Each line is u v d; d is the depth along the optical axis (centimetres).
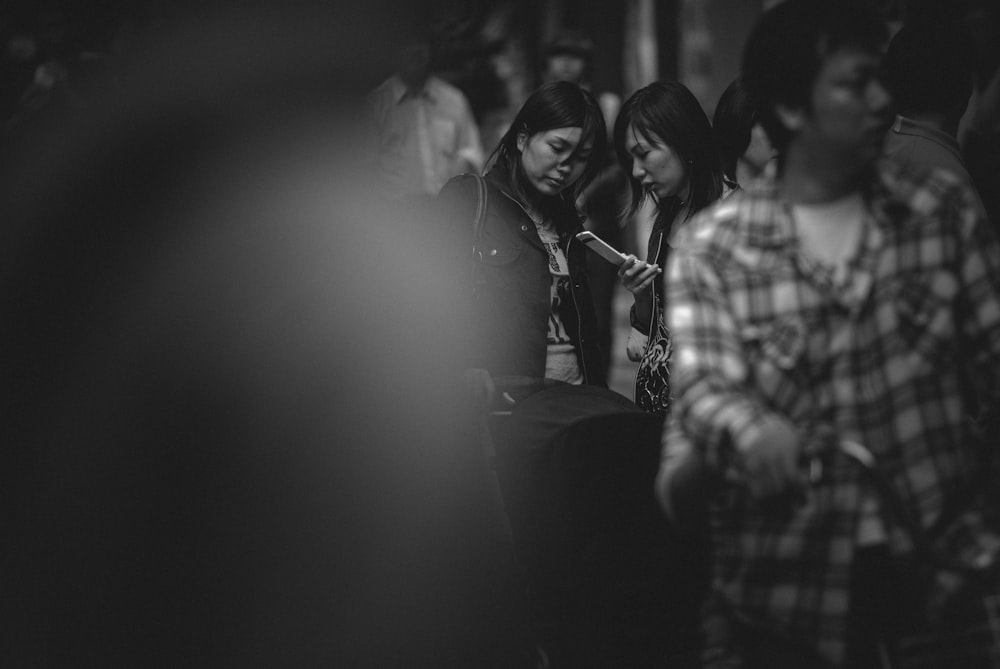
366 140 586
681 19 2239
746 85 455
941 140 666
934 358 436
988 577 429
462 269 711
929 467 433
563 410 659
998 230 812
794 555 437
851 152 436
